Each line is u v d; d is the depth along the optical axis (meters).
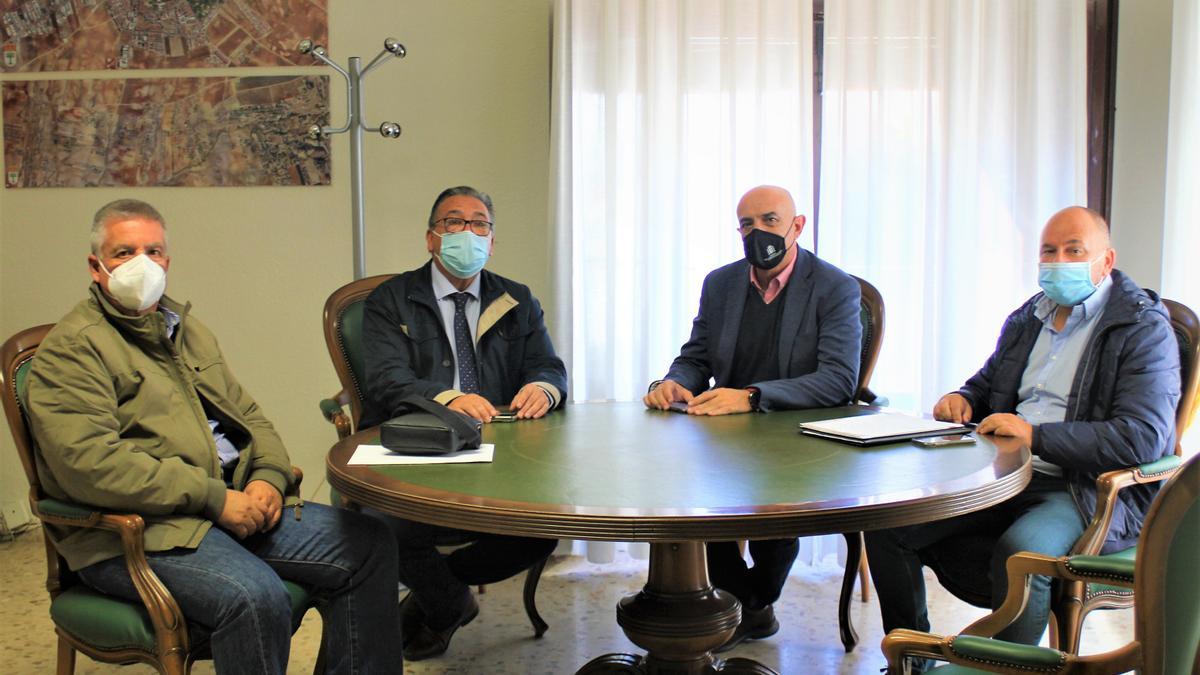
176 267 3.61
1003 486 1.61
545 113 3.50
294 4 3.50
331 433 3.66
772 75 3.23
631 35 3.22
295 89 3.52
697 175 3.26
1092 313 2.30
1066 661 1.25
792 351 2.62
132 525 1.72
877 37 3.17
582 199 3.26
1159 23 3.19
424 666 2.56
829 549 3.32
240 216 3.58
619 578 3.28
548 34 3.48
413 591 2.49
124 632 1.74
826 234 3.26
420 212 3.55
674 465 1.73
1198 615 1.25
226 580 1.74
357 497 1.62
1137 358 2.15
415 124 3.52
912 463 1.73
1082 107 3.16
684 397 2.53
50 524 1.86
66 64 3.56
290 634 1.82
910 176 3.23
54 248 3.63
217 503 1.86
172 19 3.52
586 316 3.29
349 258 3.57
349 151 3.49
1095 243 2.25
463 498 1.49
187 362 2.07
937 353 3.24
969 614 2.89
